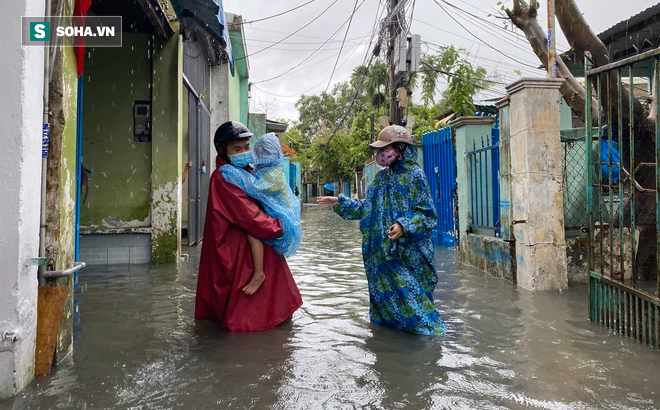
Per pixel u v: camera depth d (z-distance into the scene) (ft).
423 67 59.47
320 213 88.43
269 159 13.88
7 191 8.56
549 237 18.47
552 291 18.12
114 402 8.57
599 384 9.37
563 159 19.89
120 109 25.52
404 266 13.08
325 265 24.35
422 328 12.67
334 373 9.98
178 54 25.67
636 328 12.14
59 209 10.23
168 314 14.78
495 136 25.23
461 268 23.57
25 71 8.57
